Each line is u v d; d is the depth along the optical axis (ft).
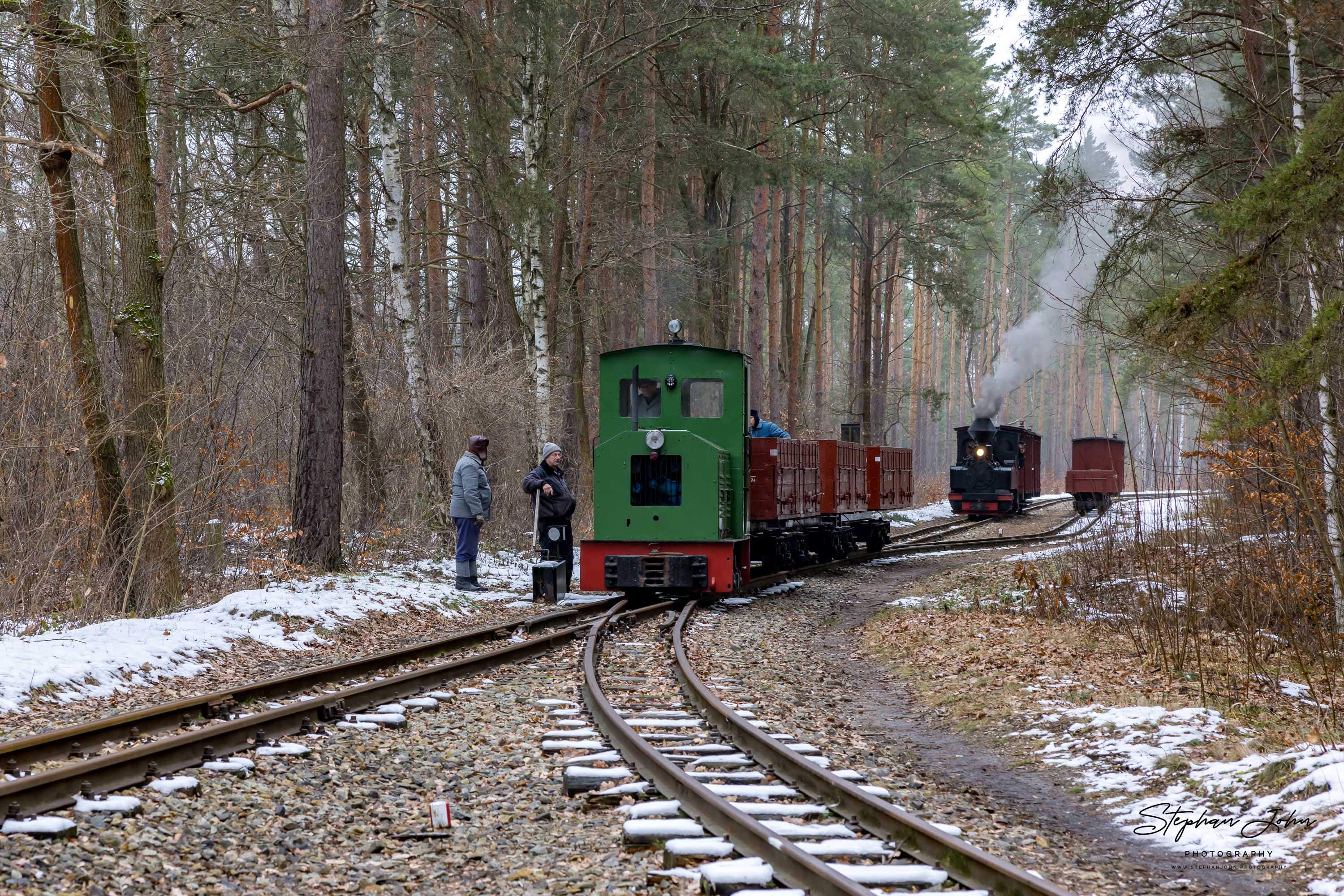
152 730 23.45
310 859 16.92
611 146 89.76
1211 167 48.85
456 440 66.13
